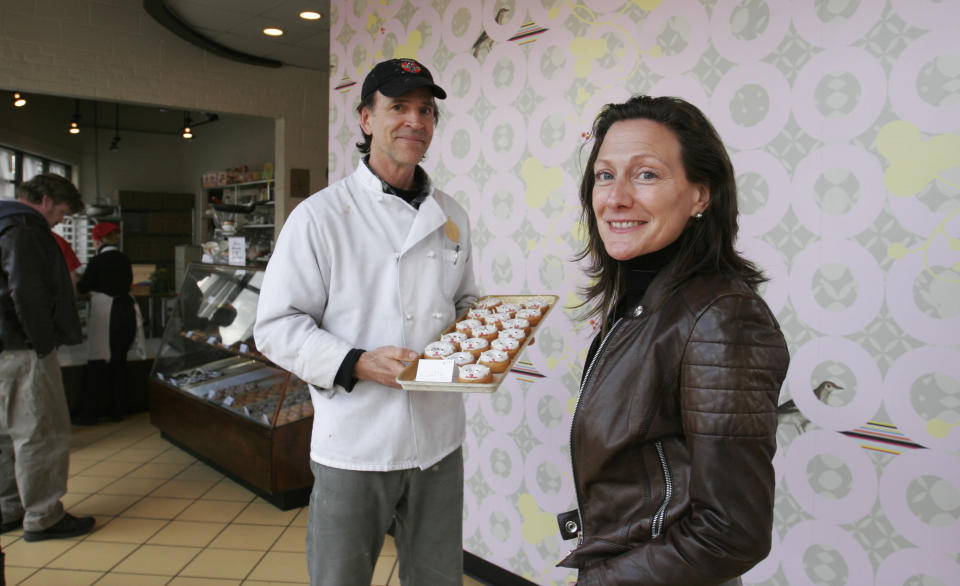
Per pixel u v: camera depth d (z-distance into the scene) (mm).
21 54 5176
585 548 1005
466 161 2668
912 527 1609
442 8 2723
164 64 5945
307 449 3375
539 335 2420
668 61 1986
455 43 2674
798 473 1798
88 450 4246
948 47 1494
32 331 2799
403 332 1575
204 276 4453
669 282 984
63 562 2771
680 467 938
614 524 986
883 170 1604
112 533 3070
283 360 1486
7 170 8539
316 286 1512
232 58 6188
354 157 3268
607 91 2152
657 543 901
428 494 1670
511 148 2482
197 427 3893
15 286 2754
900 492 1625
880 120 1601
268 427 3285
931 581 1587
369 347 1559
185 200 11047
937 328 1548
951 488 1548
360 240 1550
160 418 4355
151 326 6766
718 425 847
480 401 2658
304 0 4762
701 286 945
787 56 1743
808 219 1734
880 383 1643
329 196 1561
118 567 2742
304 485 3385
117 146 10406
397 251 1585
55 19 5312
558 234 2346
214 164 10562
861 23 1613
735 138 1856
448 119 2727
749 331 875
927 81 1528
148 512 3316
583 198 1236
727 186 1009
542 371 2418
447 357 1412
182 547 2936
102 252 4770
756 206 1831
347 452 1519
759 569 1888
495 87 2523
